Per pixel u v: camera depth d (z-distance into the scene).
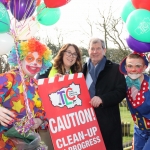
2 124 2.88
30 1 3.16
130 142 7.13
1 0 3.06
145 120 3.70
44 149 3.21
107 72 4.00
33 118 3.05
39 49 3.20
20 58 3.19
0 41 2.97
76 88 3.51
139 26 3.22
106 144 3.93
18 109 3.02
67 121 3.39
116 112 4.01
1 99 2.90
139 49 3.54
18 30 3.22
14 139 3.02
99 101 3.60
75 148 3.38
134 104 3.70
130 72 3.64
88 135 3.48
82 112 3.49
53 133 3.30
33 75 3.23
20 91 3.04
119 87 3.81
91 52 3.98
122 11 3.90
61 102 3.39
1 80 2.92
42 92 3.31
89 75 4.11
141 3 3.26
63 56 3.99
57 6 3.31
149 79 3.67
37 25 3.50
